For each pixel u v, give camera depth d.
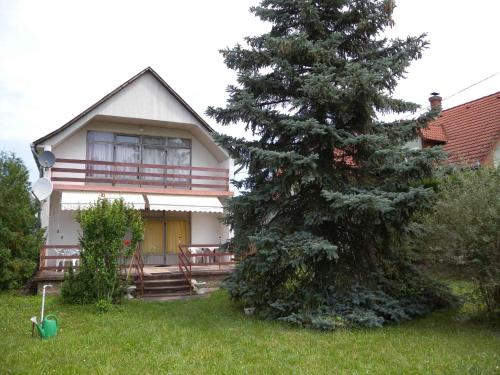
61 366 8.03
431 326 11.16
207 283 18.50
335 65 12.54
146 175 22.45
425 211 11.41
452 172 11.82
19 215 16.31
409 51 12.15
